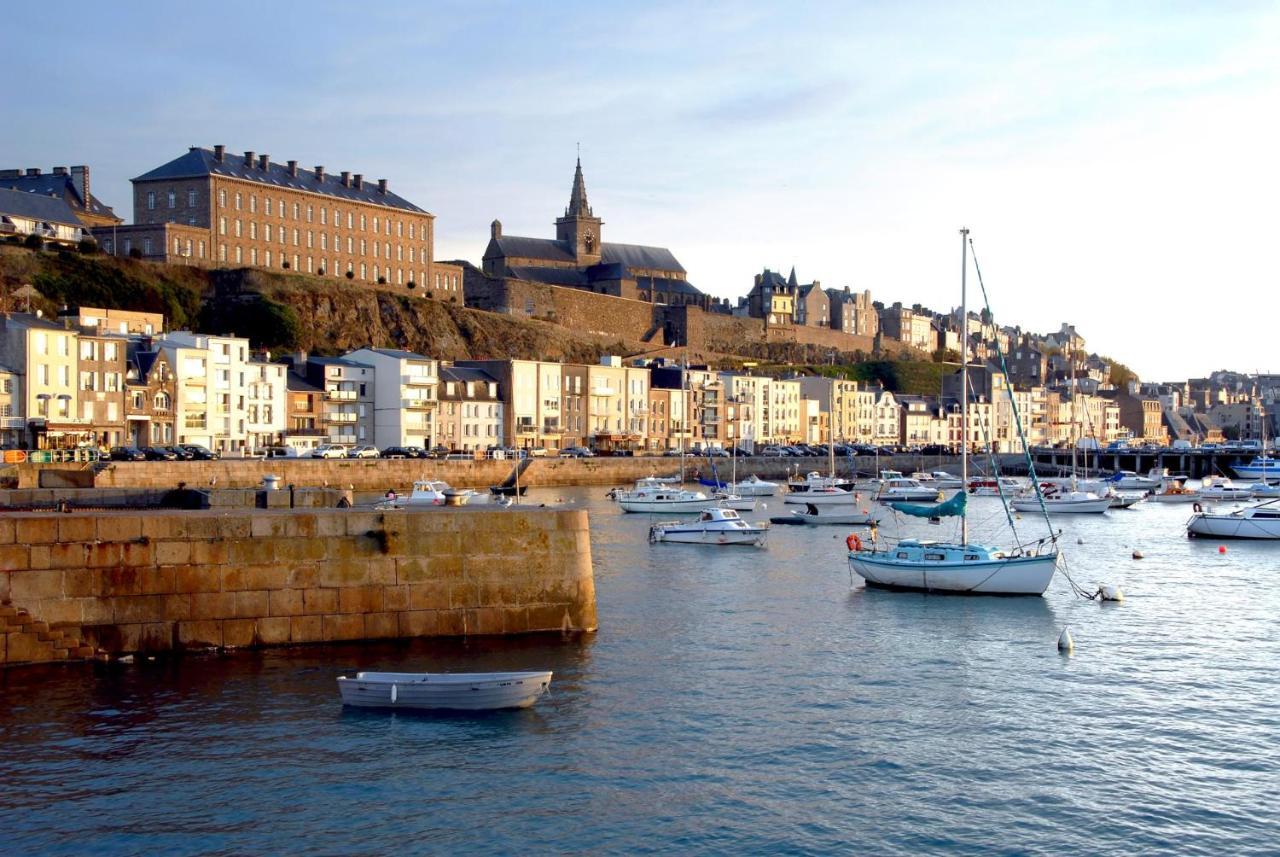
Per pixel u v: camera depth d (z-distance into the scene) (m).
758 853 27.62
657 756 33.16
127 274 158.88
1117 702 39.00
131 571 39.00
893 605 55.50
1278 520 89.19
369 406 149.88
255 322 167.38
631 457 150.88
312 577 41.03
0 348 110.94
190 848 27.22
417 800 29.91
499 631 43.41
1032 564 57.91
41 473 75.62
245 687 37.09
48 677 37.34
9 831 27.80
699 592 58.88
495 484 132.88
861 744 34.47
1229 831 29.05
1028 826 29.19
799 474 149.88
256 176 182.12
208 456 115.44
